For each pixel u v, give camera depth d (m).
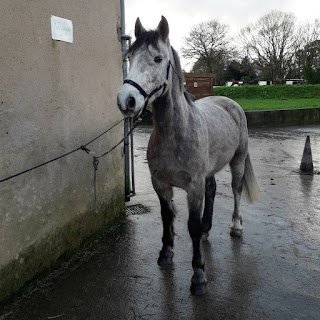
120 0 4.62
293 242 3.85
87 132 3.71
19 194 2.81
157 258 3.54
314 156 8.76
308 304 2.77
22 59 2.76
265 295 2.89
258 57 40.59
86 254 3.63
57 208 3.31
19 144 2.78
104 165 4.07
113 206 4.34
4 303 2.73
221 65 43.91
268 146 10.42
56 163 3.25
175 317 2.63
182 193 5.68
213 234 4.08
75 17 3.41
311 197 5.46
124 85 2.44
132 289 3.00
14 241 2.79
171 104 2.74
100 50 3.86
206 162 3.06
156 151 2.93
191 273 3.26
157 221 4.50
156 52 2.51
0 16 2.53
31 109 2.89
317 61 31.72
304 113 17.75
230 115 3.93
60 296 2.89
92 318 2.62
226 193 5.68
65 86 3.31
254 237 3.99
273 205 5.07
